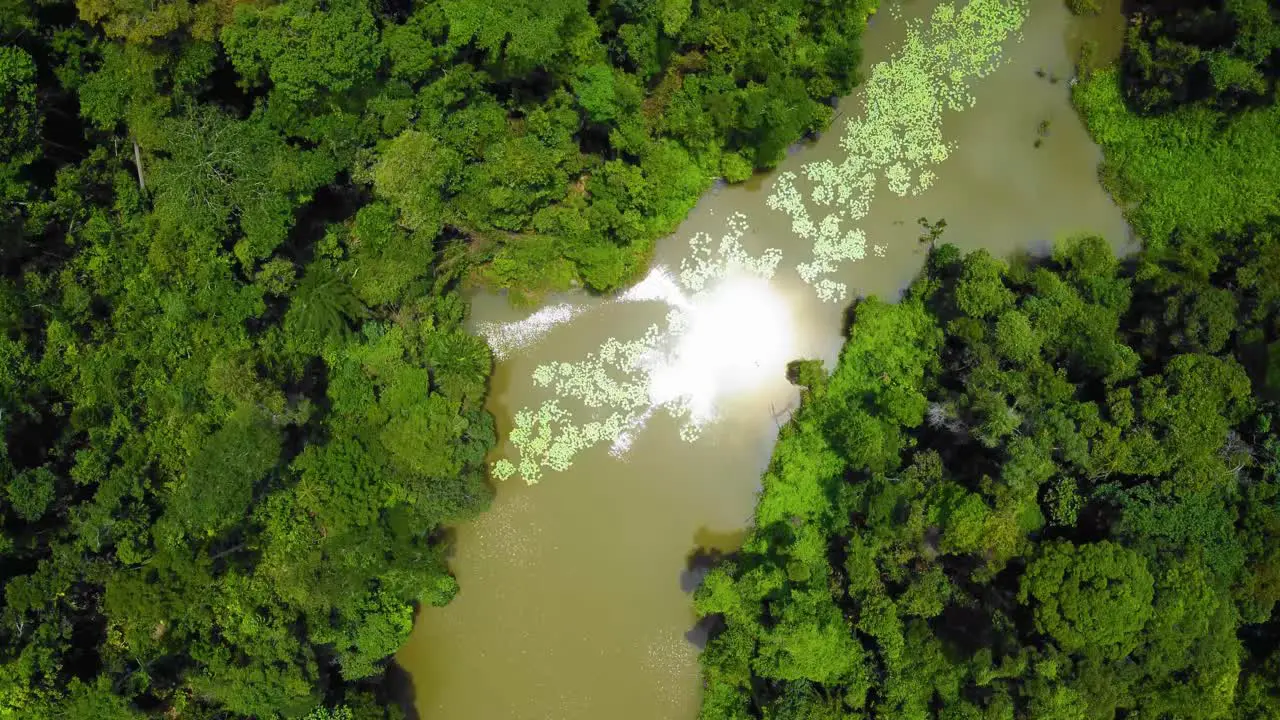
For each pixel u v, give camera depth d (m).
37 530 30.70
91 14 30.38
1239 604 30.91
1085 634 28.52
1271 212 35.69
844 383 36.16
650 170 34.81
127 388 31.73
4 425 29.56
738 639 32.41
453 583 34.88
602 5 33.59
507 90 35.16
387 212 33.22
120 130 33.28
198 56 31.69
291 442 32.72
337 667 33.72
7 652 29.27
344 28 30.61
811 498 35.41
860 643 31.86
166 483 31.44
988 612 30.75
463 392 34.31
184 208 31.77
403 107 32.41
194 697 31.34
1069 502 31.23
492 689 36.34
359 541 31.42
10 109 30.41
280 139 32.84
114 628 30.62
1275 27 33.53
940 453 34.09
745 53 34.41
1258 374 32.16
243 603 30.80
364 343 34.00
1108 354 32.12
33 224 31.72
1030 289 34.81
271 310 34.28
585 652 36.28
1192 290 32.34
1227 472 31.06
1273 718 29.89
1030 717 28.84
